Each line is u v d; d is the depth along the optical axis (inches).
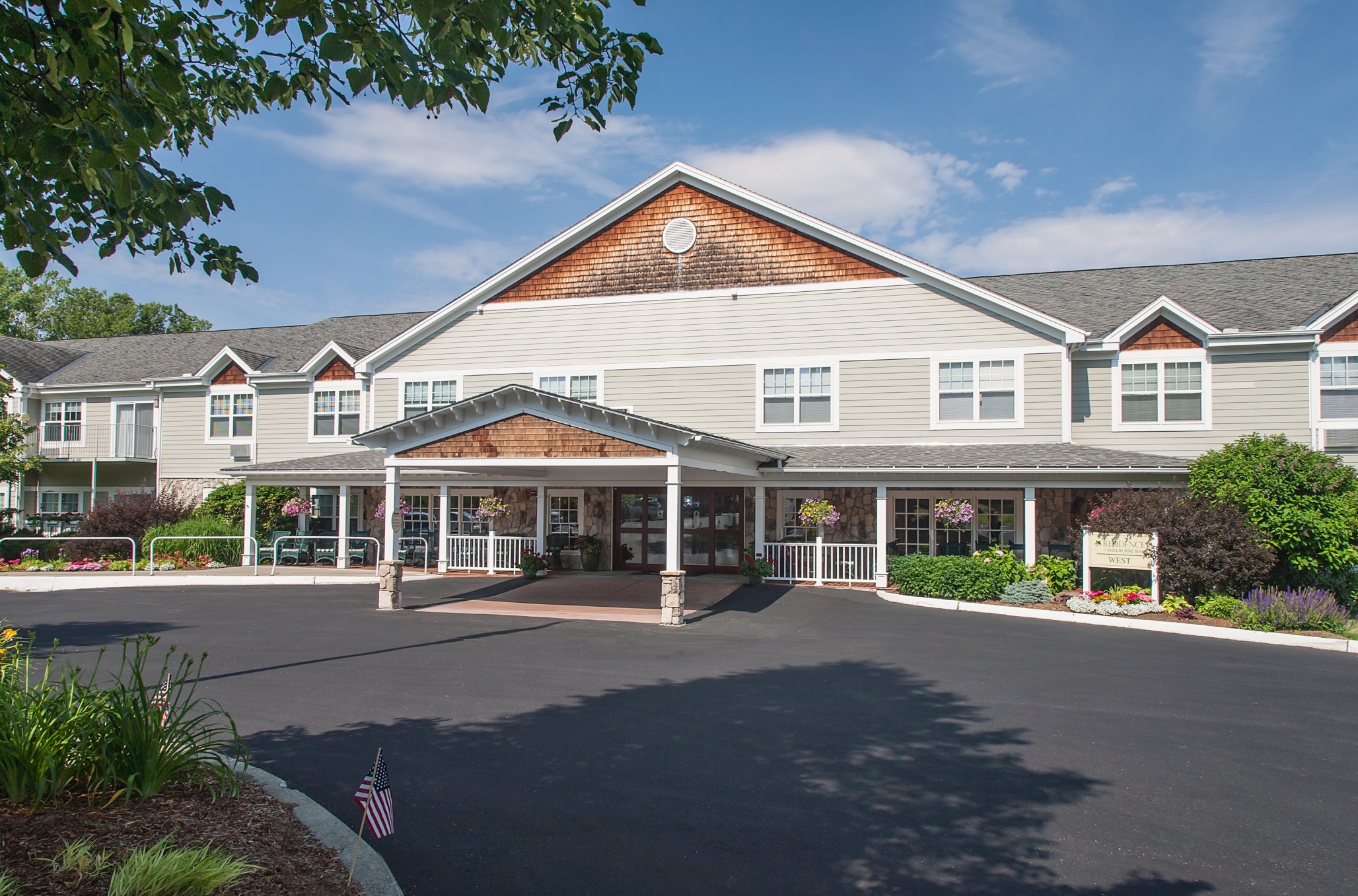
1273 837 214.5
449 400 884.6
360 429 965.2
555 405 576.7
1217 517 579.2
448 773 254.7
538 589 728.3
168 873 155.6
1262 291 798.5
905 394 771.4
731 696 353.4
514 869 191.5
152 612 593.6
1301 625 516.1
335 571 856.3
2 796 198.7
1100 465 660.1
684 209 836.0
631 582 773.3
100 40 157.5
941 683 379.9
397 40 199.3
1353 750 286.7
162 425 1079.6
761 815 224.8
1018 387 744.3
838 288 792.9
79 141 168.6
